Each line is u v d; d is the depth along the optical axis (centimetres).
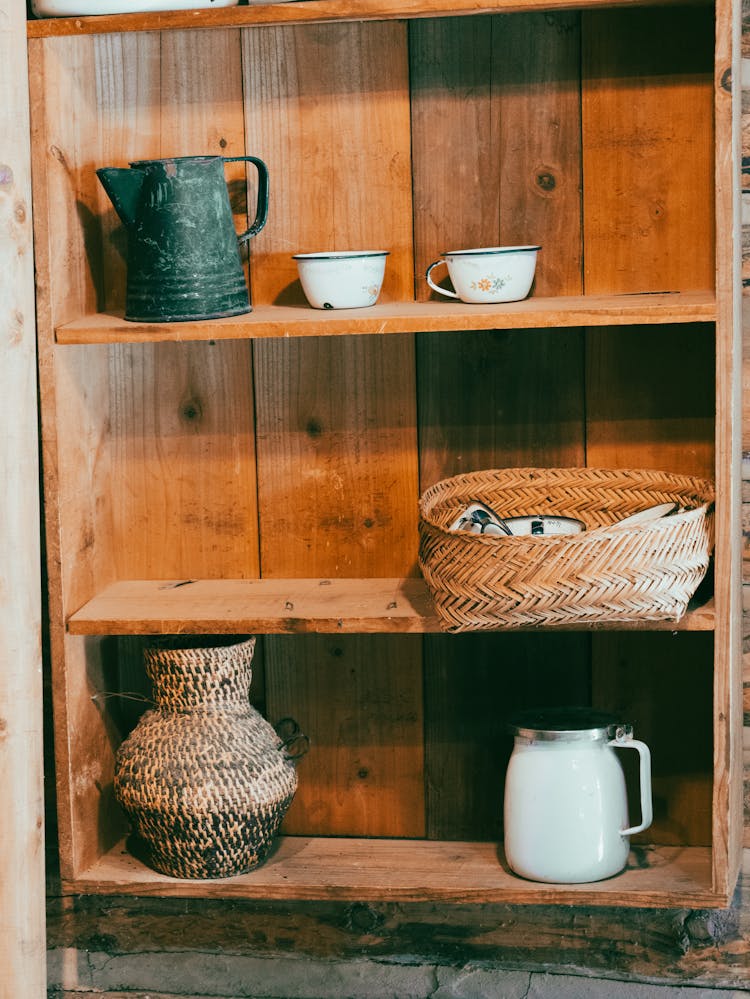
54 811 192
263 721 173
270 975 189
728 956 180
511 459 177
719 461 151
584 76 168
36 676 159
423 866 171
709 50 165
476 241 173
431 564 157
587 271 171
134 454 183
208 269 159
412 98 171
